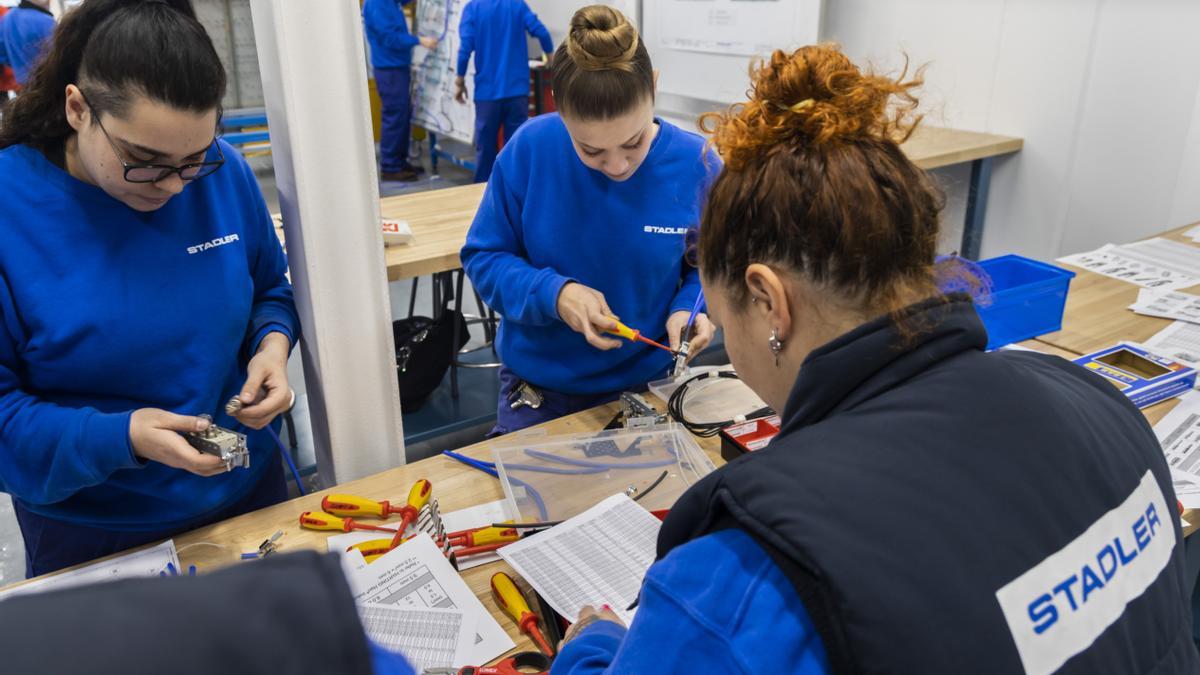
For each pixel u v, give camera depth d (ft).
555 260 4.95
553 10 18.93
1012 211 10.78
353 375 4.69
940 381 2.01
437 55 19.54
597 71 4.02
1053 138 10.09
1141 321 6.20
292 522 4.04
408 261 7.12
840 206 1.96
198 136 3.34
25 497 3.76
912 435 1.88
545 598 3.38
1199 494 4.09
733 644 1.70
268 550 3.81
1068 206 10.19
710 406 5.09
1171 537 2.13
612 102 4.06
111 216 3.63
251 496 4.62
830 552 1.65
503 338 5.45
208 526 4.01
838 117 2.02
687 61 14.05
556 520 3.97
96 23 3.16
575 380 5.25
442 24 18.99
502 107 17.49
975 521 1.76
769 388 2.38
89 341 3.64
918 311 2.04
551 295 4.62
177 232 3.85
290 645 0.94
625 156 4.44
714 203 2.23
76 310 3.57
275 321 4.46
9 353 3.59
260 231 4.44
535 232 4.91
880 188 2.00
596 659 2.25
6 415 3.53
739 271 2.19
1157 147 9.20
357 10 4.00
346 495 4.18
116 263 3.66
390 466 5.03
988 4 10.30
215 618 0.93
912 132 2.21
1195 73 8.71
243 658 0.91
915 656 1.60
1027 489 1.85
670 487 4.22
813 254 2.01
